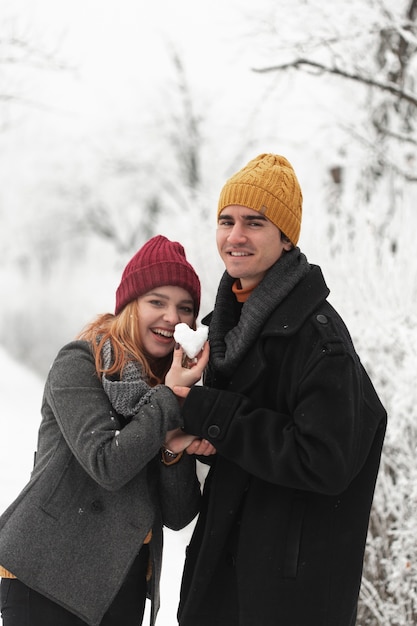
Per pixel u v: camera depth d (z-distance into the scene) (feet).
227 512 7.62
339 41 25.53
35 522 7.72
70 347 8.26
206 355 7.89
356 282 16.90
